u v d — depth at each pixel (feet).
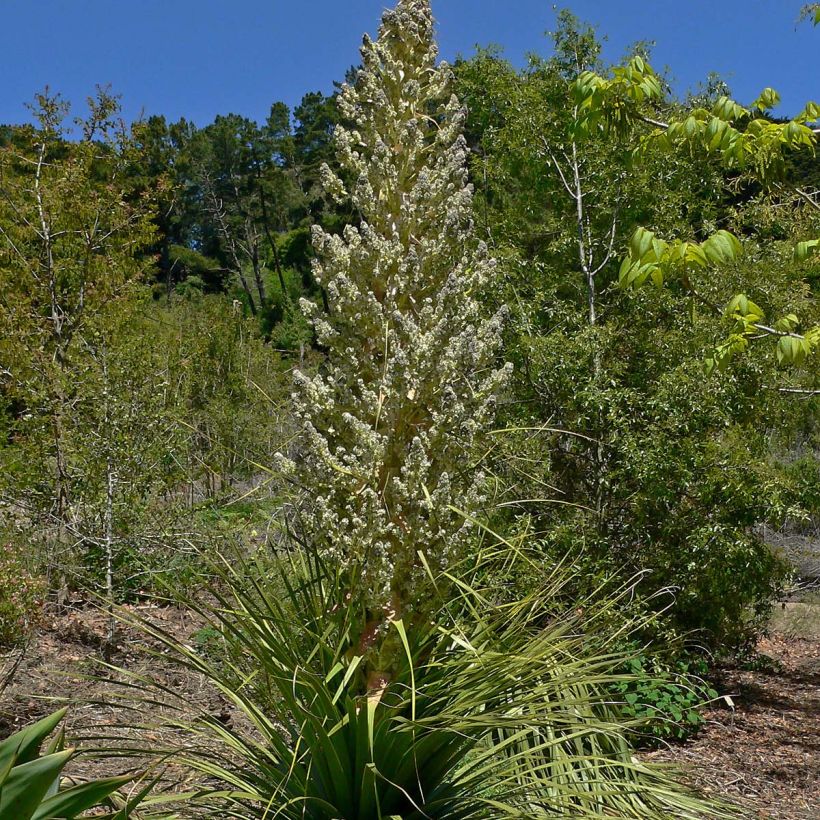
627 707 19.76
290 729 9.99
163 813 9.29
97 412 26.55
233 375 39.75
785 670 30.50
